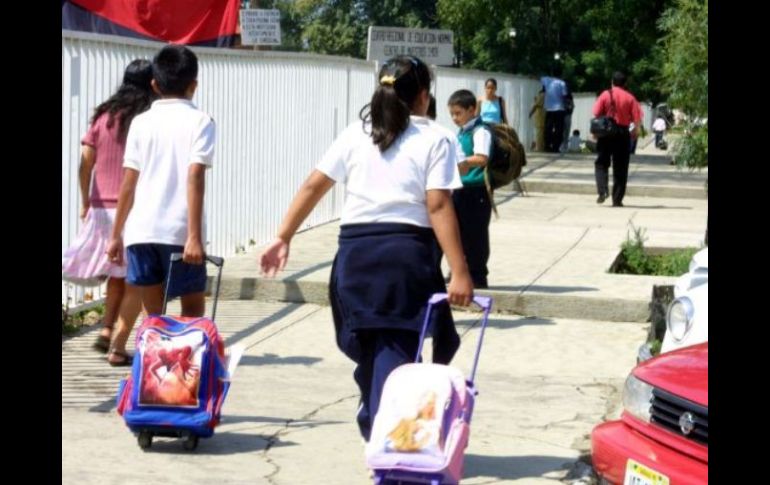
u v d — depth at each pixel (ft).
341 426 30.94
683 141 52.85
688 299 29.17
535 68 184.85
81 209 38.78
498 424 31.60
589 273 51.80
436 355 25.98
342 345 25.86
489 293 46.39
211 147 31.48
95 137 36.22
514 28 178.60
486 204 46.52
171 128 31.76
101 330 38.04
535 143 143.84
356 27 238.27
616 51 187.21
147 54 45.93
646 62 188.24
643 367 23.31
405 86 25.20
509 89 128.36
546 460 28.50
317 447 29.04
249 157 56.85
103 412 31.58
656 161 125.08
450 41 66.59
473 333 42.91
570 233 66.59
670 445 21.89
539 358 39.42
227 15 58.18
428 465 22.50
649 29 130.62
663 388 22.22
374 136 25.05
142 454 28.14
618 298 45.52
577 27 193.06
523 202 85.35
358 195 25.22
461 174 46.09
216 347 28.32
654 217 77.00
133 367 28.12
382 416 23.09
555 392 35.09
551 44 184.85
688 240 63.41
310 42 243.60
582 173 106.22
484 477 27.17
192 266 31.53
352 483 26.43
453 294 24.90
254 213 57.67
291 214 25.75
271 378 35.94
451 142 25.43
